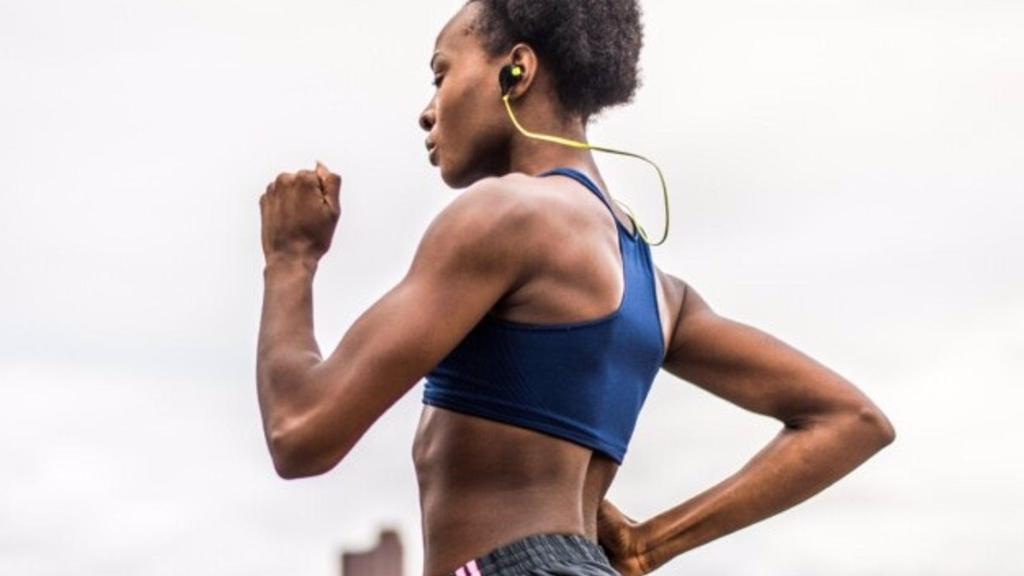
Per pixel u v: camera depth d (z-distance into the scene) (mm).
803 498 4309
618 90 4098
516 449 3773
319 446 3611
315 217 3855
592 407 3828
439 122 4078
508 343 3777
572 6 4031
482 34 4066
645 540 4270
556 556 3713
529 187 3857
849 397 4297
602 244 3896
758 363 4320
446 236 3740
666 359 4359
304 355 3707
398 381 3658
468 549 3748
